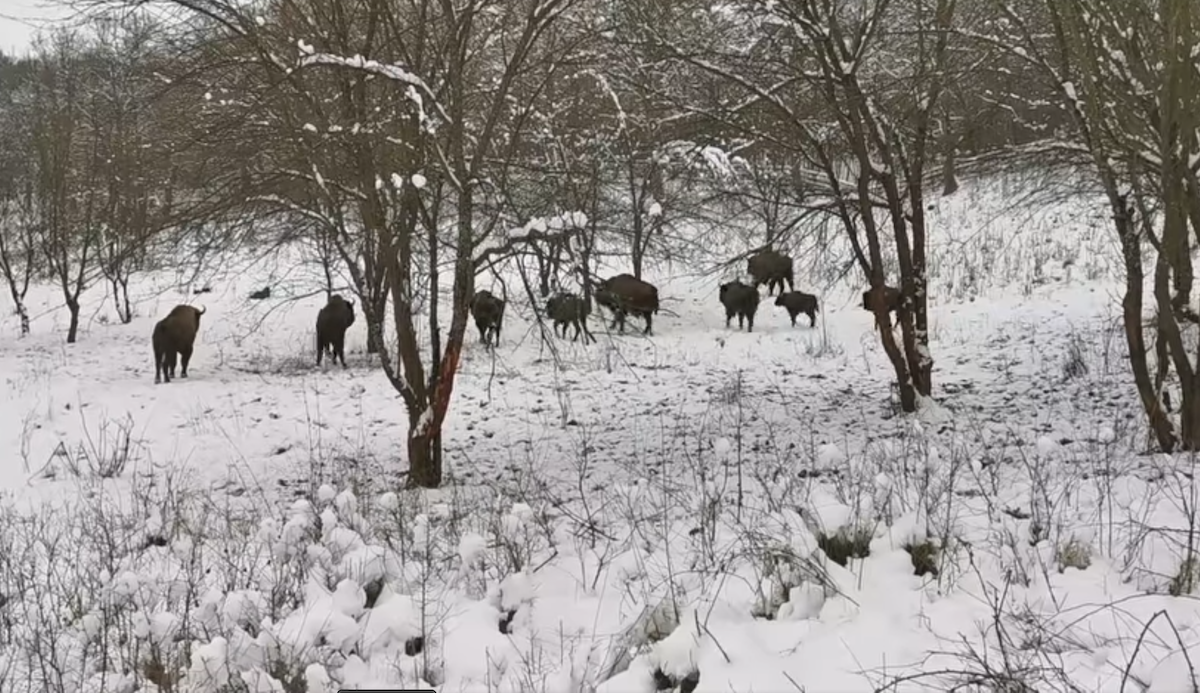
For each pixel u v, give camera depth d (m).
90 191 15.88
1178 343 7.85
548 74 8.52
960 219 22.92
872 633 4.73
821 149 10.48
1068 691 3.99
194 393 13.28
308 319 19.86
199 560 6.24
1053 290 17.50
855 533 5.68
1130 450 8.20
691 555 5.98
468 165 8.88
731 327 17.94
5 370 15.09
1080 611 4.79
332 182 8.13
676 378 13.67
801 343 15.91
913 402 10.84
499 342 16.69
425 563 6.18
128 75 8.05
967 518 6.30
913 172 10.92
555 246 8.11
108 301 22.97
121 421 11.77
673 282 22.00
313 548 5.80
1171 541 5.51
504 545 6.11
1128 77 7.89
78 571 6.39
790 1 9.55
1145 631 4.05
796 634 4.76
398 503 7.18
